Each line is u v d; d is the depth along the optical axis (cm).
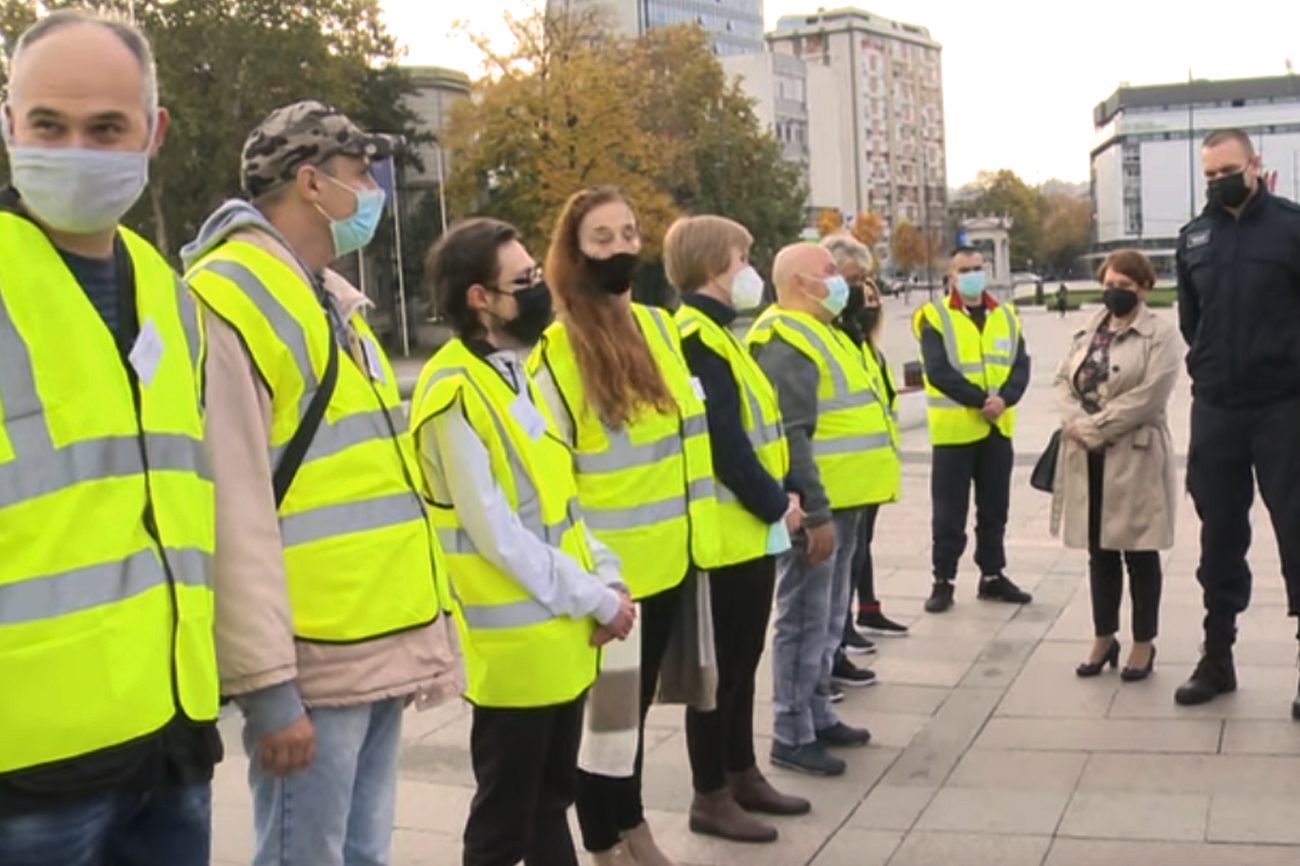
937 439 779
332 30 4947
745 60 10012
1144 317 612
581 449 397
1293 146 12025
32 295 214
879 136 14562
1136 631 621
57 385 213
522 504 345
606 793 402
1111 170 12812
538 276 350
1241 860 421
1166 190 12375
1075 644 691
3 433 206
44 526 208
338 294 298
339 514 276
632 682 392
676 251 458
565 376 398
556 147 4738
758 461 440
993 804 478
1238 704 575
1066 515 625
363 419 283
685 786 508
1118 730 551
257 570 255
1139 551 611
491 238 345
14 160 219
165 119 236
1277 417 555
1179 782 490
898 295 9112
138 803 228
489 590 335
